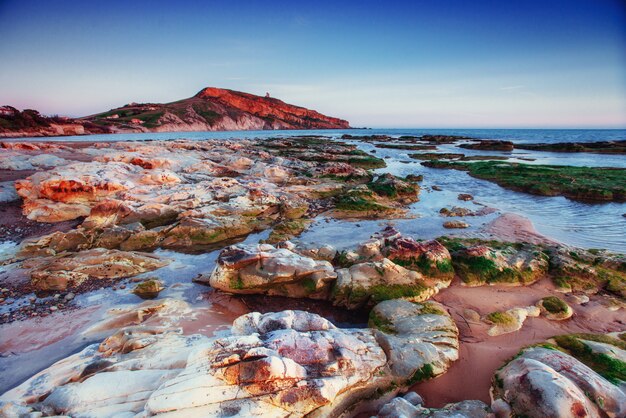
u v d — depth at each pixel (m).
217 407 5.18
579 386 5.40
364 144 72.81
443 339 7.75
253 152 41.69
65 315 9.45
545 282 10.98
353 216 18.66
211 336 8.14
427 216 18.67
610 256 11.80
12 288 10.81
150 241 14.50
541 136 119.25
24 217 17.30
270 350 6.04
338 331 7.13
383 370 6.59
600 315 9.18
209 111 182.38
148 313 9.41
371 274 10.47
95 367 6.67
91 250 12.88
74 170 19.94
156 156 30.52
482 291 10.55
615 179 25.88
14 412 5.42
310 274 10.46
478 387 6.71
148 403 5.18
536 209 20.16
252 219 17.20
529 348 7.15
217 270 10.84
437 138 88.00
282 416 5.25
